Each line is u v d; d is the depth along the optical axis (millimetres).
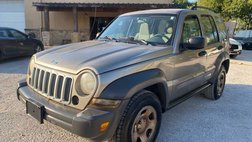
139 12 4617
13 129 3875
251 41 18375
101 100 2662
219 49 5328
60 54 3287
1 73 8016
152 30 4020
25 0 20359
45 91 3092
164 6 16984
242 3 19047
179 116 4625
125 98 2771
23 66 9352
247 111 4953
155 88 3453
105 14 20109
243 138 3809
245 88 6758
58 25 20641
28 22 20672
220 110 4977
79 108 2758
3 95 5547
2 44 10008
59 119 2785
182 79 3979
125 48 3457
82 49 3461
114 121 2725
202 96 5844
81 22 20422
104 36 4441
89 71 2717
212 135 3883
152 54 3326
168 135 3848
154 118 3344
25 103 3264
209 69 4988
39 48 12336
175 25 3900
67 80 2844
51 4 18000
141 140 3203
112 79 2746
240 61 12070
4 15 20828
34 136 3672
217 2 19172
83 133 2598
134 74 2984
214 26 5277
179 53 3781
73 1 20141
